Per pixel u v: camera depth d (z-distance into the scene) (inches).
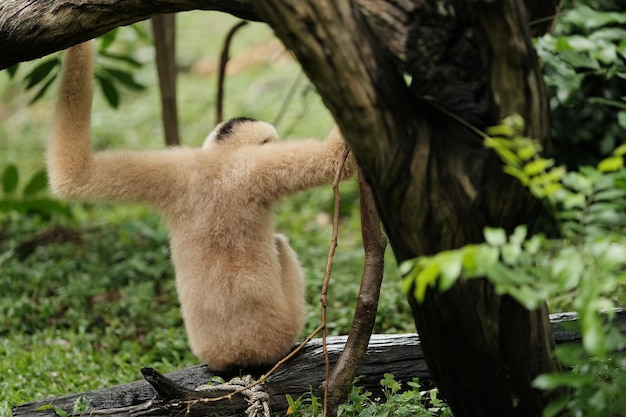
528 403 137.4
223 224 190.2
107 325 302.2
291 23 111.8
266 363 194.9
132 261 340.2
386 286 311.6
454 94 121.0
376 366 196.5
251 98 625.0
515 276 106.3
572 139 333.4
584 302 100.8
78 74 190.2
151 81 690.8
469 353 133.8
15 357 262.4
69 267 347.6
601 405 114.0
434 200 123.0
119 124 601.9
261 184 186.7
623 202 120.9
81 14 163.8
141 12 158.2
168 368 253.0
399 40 118.6
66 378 241.9
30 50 173.2
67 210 378.0
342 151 175.2
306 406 182.7
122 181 191.6
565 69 142.7
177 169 194.7
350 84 115.0
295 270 205.8
